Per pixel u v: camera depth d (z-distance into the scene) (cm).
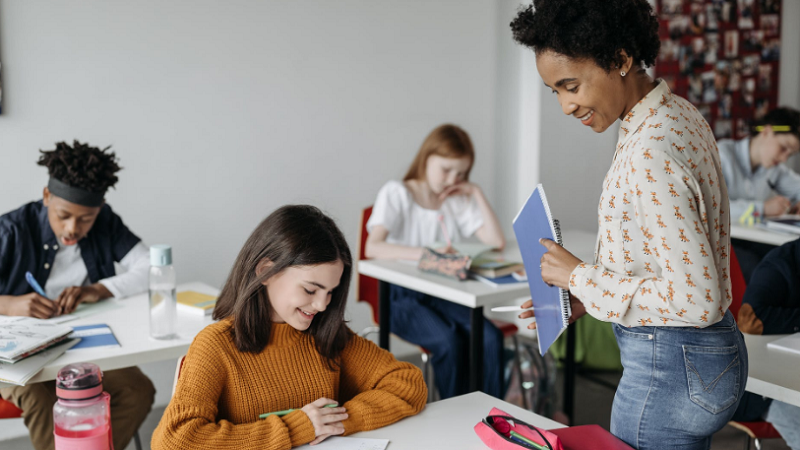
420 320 270
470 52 381
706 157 112
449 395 265
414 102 368
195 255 320
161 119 303
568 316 128
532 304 160
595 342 353
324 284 128
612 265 120
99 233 235
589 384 343
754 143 357
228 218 325
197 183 315
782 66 460
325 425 125
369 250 276
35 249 221
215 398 127
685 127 113
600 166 410
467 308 276
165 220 310
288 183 338
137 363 175
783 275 194
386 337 274
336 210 353
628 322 117
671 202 108
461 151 283
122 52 292
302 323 131
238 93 320
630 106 119
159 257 182
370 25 349
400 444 125
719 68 440
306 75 335
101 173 216
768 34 450
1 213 276
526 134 396
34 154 279
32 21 272
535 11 120
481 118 390
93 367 117
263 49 323
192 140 312
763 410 190
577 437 122
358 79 350
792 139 345
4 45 268
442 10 369
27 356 164
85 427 114
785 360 166
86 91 286
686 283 108
